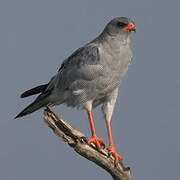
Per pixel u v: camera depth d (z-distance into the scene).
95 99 11.93
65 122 10.22
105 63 10.98
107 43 11.09
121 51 11.11
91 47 11.10
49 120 10.13
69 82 11.55
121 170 10.69
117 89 11.98
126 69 11.49
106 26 11.34
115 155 10.72
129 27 11.09
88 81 11.21
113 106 12.18
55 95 12.41
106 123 12.13
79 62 11.23
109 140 11.86
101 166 10.68
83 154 10.39
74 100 11.80
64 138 10.27
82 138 10.34
